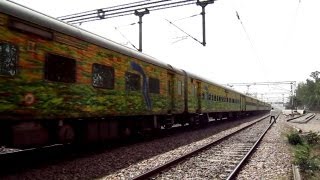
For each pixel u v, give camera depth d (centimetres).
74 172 848
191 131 2125
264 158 1122
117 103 1256
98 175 827
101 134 1201
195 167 945
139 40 1900
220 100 3050
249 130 2303
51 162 959
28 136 869
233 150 1284
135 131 1495
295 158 1064
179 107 1962
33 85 862
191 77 2194
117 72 1261
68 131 1019
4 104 782
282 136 1903
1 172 822
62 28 973
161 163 998
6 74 789
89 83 1085
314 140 1623
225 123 3158
